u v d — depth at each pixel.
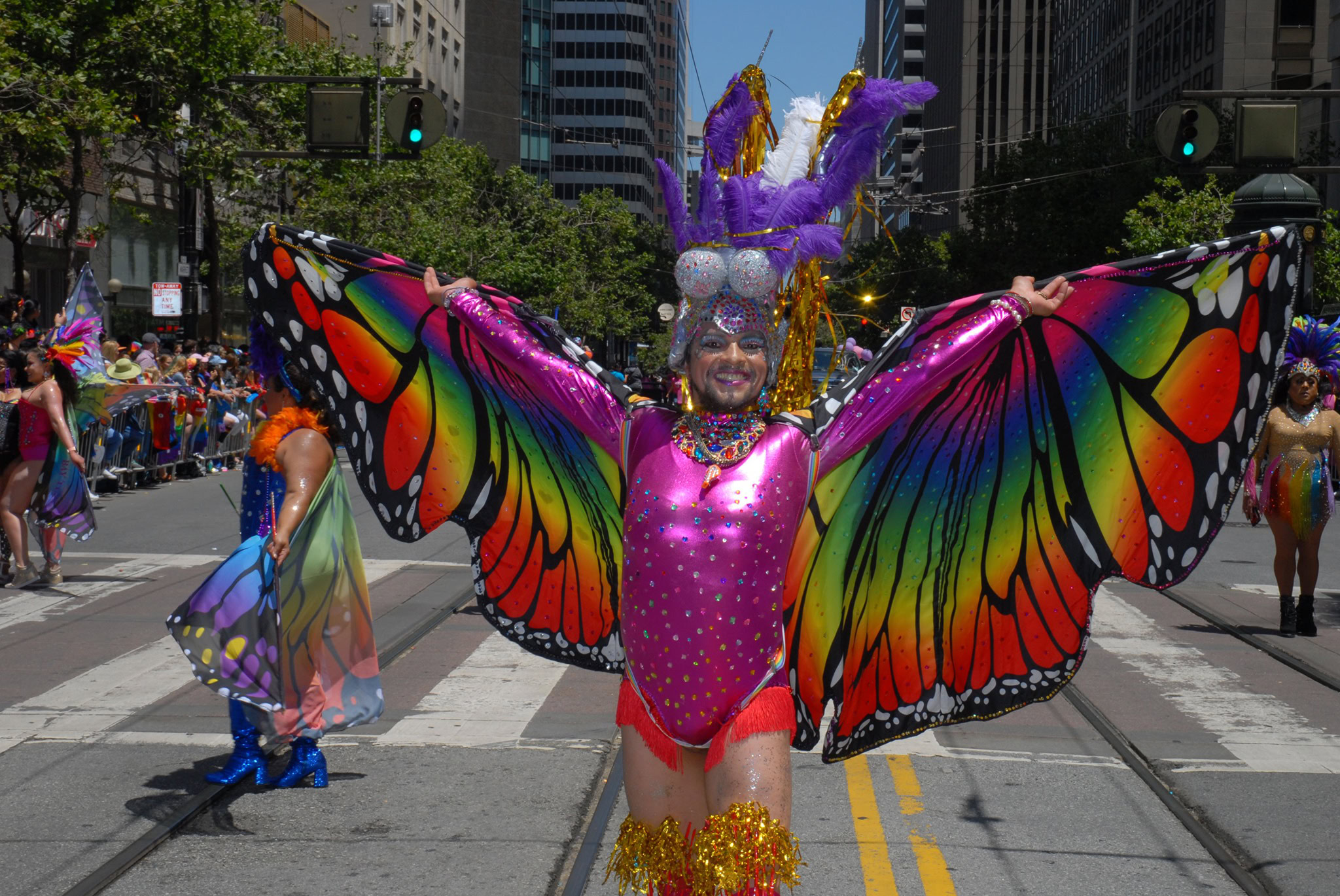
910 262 50.56
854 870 4.63
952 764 5.95
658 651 3.25
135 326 34.88
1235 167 14.92
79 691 7.04
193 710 6.66
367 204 30.67
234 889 4.38
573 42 120.44
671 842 3.32
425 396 4.04
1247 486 9.24
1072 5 94.50
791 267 3.32
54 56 20.86
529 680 7.41
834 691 3.81
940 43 125.94
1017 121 111.69
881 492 3.71
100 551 12.41
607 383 3.49
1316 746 6.30
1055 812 5.28
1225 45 54.62
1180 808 5.32
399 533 4.10
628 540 3.34
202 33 22.53
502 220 43.19
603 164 120.50
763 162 3.62
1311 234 16.17
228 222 30.05
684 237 3.41
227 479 19.86
